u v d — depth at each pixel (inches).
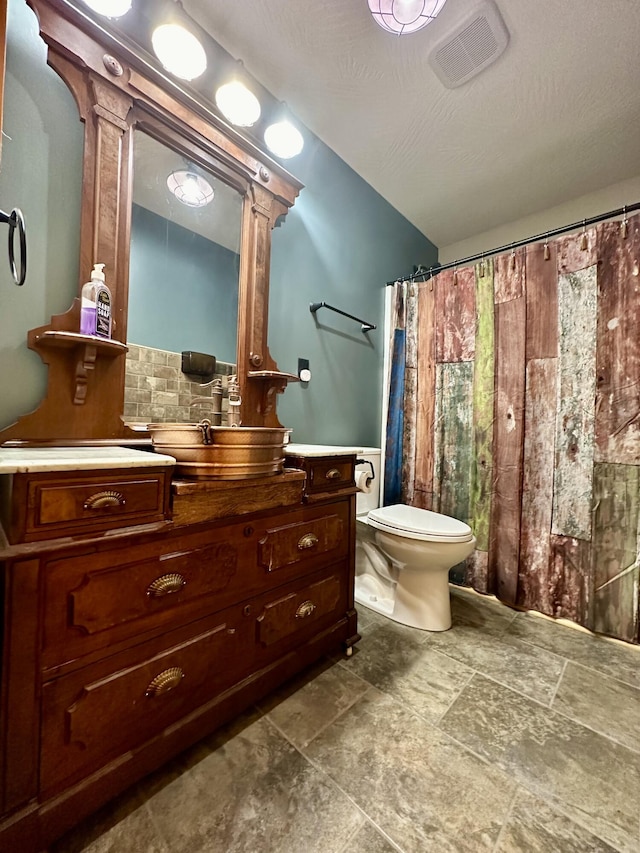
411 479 86.5
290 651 45.1
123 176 43.0
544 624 63.8
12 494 25.0
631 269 59.2
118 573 29.8
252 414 58.2
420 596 61.6
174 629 33.6
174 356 50.8
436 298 84.0
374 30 51.1
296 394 68.7
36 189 38.0
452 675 49.4
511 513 70.6
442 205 91.3
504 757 36.5
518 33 51.0
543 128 67.6
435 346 83.8
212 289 54.4
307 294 70.1
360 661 52.0
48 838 26.1
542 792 32.9
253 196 56.9
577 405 64.3
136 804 31.1
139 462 30.4
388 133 69.8
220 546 37.1
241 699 39.0
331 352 75.5
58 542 26.4
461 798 32.2
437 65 56.1
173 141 47.5
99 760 28.9
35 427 37.0
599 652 55.7
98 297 39.2
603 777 34.6
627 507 59.0
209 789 32.6
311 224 70.5
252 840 28.5
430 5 44.6
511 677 49.3
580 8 47.7
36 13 36.0
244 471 36.7
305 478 46.1
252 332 57.8
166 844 28.2
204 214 53.2
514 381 71.3
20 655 25.1
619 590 59.1
